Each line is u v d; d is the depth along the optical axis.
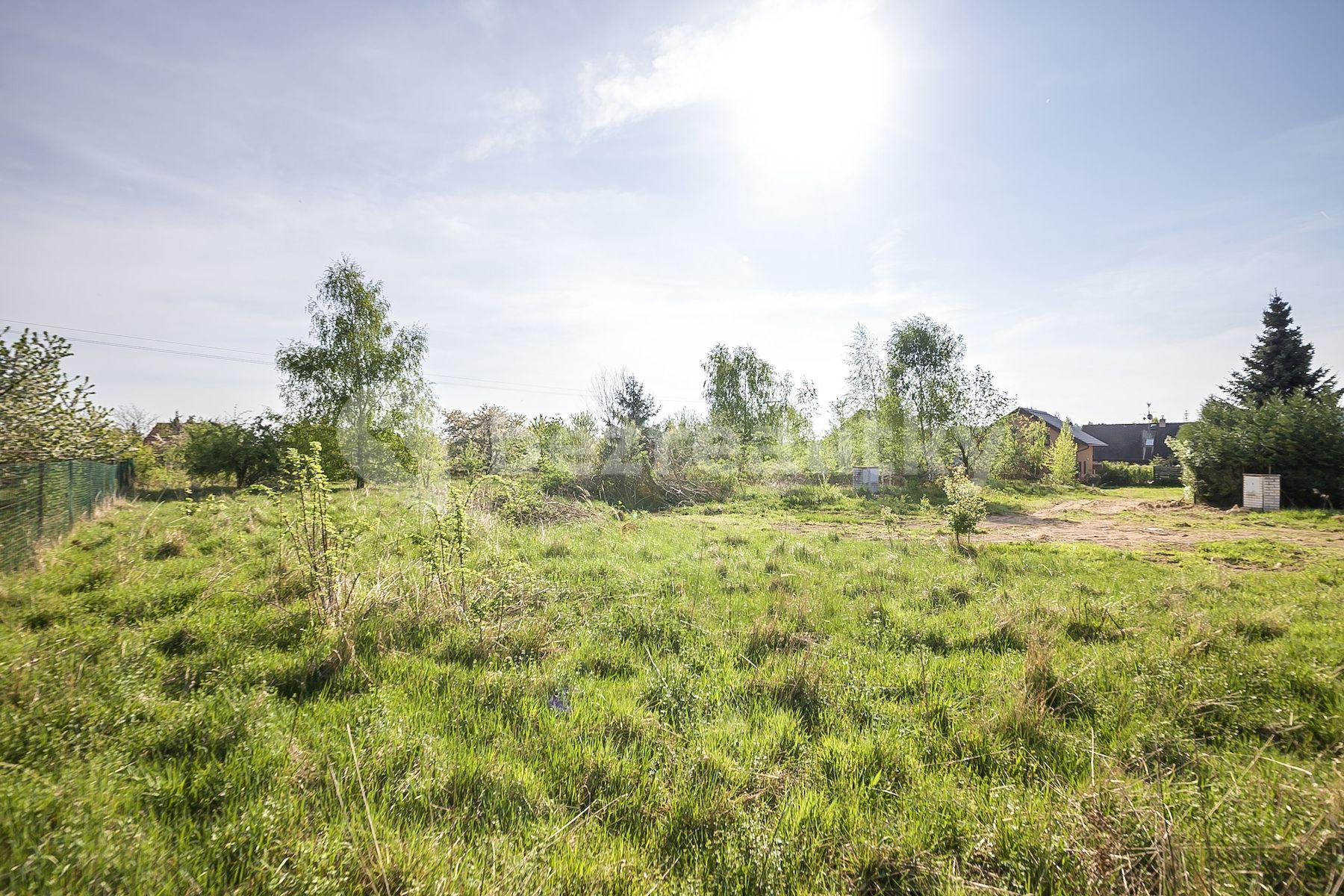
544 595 7.11
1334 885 2.41
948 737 3.82
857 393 36.38
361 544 8.92
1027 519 20.27
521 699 4.23
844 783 3.32
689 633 6.00
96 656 4.60
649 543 12.29
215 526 11.58
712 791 3.15
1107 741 3.77
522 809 2.98
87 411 12.84
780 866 2.62
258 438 27.59
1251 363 39.91
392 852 2.51
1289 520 18.64
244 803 2.87
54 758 3.18
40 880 2.28
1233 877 2.45
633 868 2.57
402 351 33.72
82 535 10.75
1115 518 20.28
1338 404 22.64
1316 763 3.33
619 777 3.29
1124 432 67.19
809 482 33.81
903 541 13.48
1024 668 4.73
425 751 3.34
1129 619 6.39
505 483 11.38
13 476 8.05
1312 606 7.16
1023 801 3.09
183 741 3.39
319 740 3.50
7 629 5.22
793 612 6.76
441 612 6.05
